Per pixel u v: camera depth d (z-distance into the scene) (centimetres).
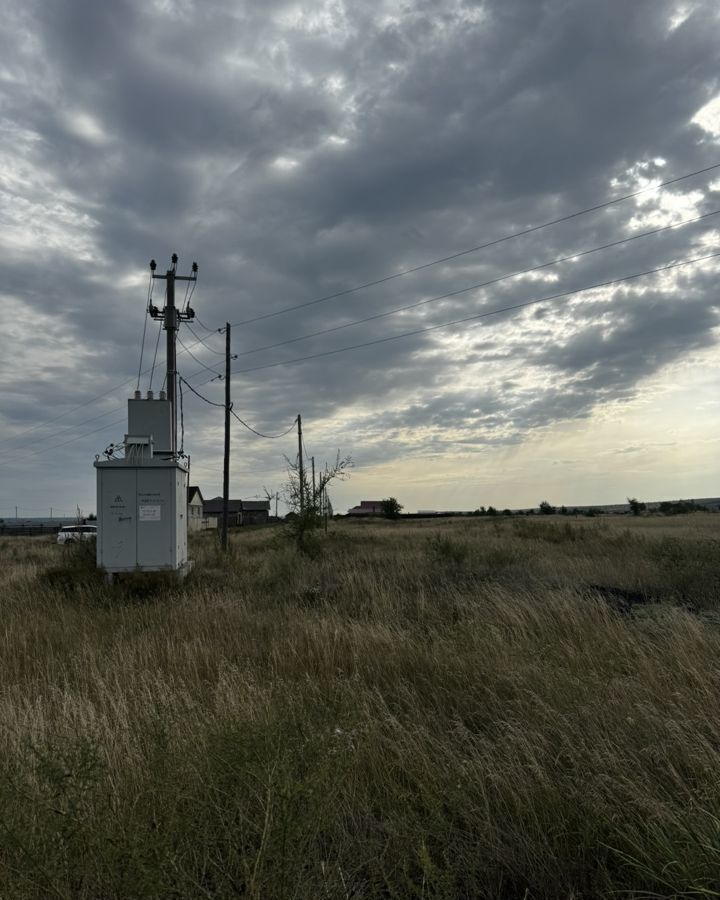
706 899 250
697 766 349
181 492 1391
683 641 604
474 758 371
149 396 1514
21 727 421
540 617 773
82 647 727
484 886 279
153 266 2133
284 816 232
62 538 3922
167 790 274
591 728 394
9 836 223
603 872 275
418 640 709
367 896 255
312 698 437
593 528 3030
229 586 1305
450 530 4041
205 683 577
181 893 219
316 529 2141
